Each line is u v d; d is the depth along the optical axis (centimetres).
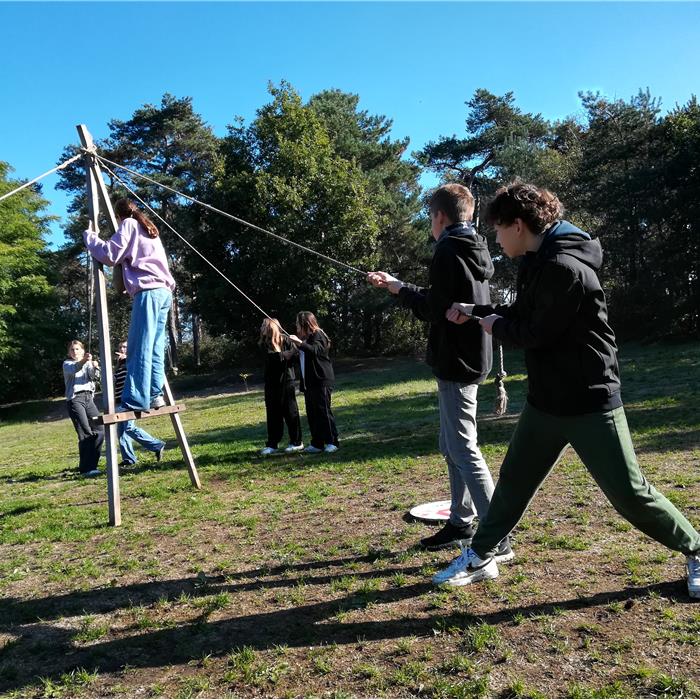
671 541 288
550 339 271
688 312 2736
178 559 420
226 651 285
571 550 374
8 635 319
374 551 402
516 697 234
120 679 268
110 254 507
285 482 664
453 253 354
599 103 3525
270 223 2947
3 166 3047
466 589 329
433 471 659
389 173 3609
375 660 267
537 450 299
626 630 273
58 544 483
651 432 769
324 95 3844
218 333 3331
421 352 3888
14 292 3081
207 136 4138
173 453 961
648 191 2845
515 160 3338
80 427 840
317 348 852
